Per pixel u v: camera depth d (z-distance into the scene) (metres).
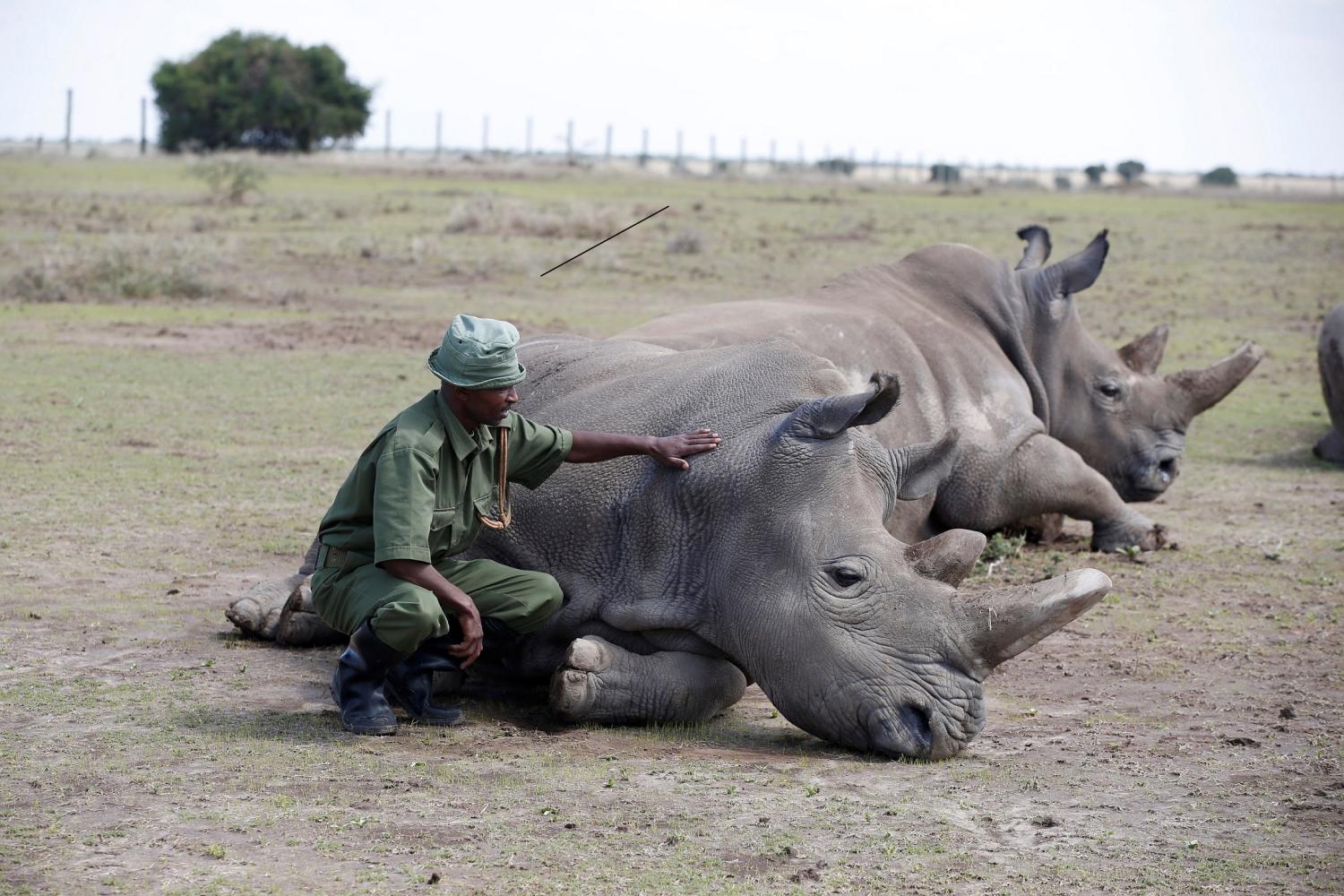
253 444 13.18
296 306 23.80
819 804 5.54
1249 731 6.62
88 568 9.09
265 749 6.02
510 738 6.35
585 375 7.48
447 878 4.75
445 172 75.94
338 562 6.48
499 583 6.56
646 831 5.20
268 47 100.50
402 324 21.50
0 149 109.69
